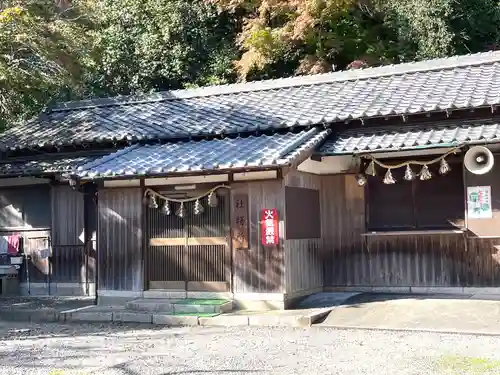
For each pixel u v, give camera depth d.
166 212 11.97
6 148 14.81
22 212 14.95
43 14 14.82
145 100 16.86
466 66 13.63
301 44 23.34
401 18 21.55
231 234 11.56
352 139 11.94
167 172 11.03
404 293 12.11
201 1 23.34
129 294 12.32
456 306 10.28
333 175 12.95
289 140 11.71
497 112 11.20
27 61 14.25
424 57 21.00
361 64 22.06
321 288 12.77
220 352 8.00
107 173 11.47
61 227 14.52
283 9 22.28
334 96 13.74
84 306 12.39
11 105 15.40
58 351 8.39
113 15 23.12
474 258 11.67
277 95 14.95
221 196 11.71
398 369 6.72
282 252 11.07
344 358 7.41
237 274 11.46
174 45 22.88
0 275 14.55
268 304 11.12
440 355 7.40
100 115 16.22
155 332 9.86
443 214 11.94
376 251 12.51
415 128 11.81
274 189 11.18
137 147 13.38
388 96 12.74
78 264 14.34
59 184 14.57
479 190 11.58
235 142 12.40
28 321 11.52
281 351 7.95
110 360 7.68
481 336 8.66
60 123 16.09
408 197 12.24
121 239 12.47
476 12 21.91
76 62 15.79
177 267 12.02
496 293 11.43
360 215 12.65
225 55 23.25
